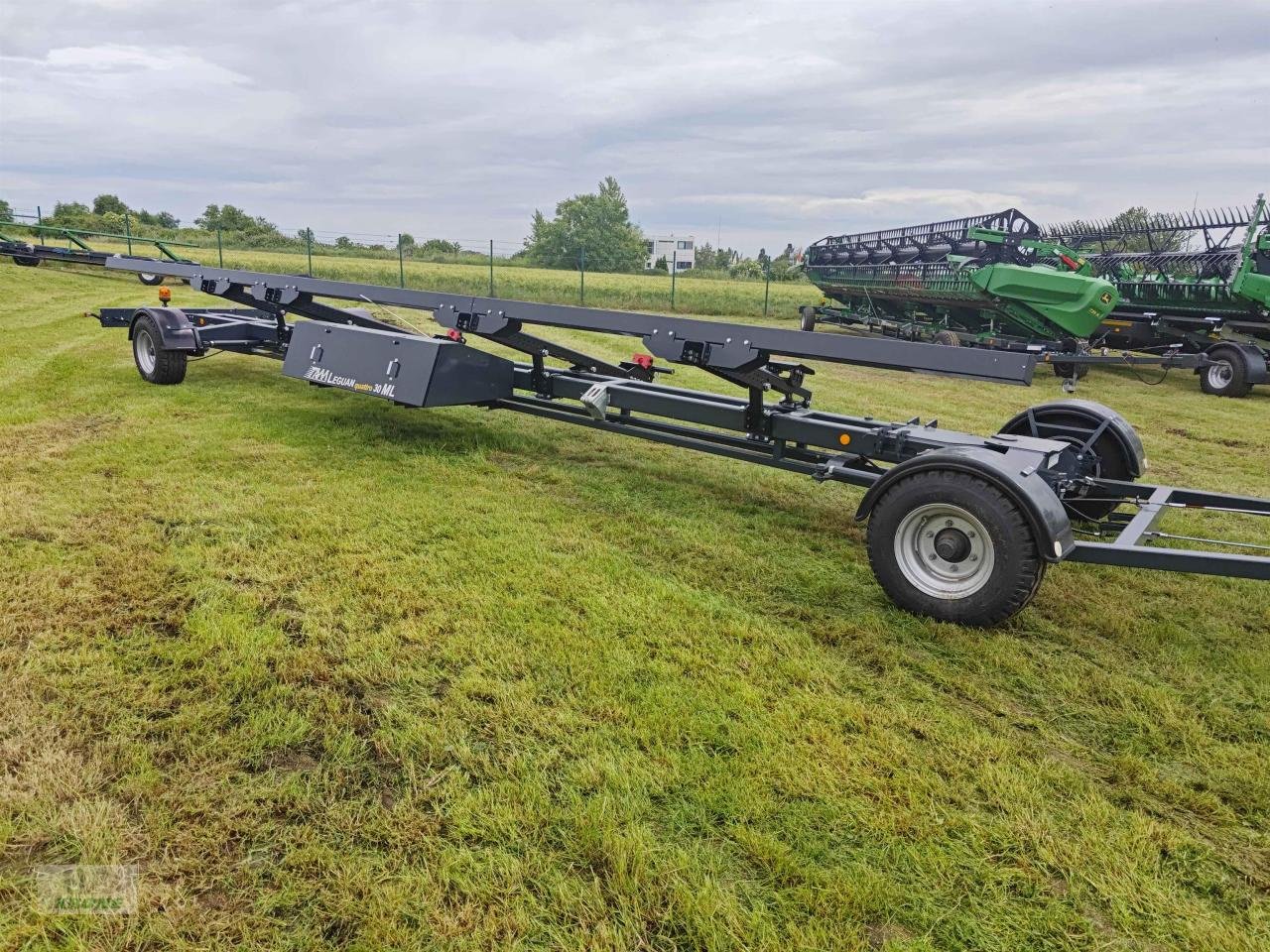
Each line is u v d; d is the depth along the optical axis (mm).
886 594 3713
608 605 3521
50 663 2836
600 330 4984
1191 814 2410
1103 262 14477
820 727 2693
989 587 3342
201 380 8008
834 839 2197
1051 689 3092
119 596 3361
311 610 3346
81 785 2260
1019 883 2080
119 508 4375
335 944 1815
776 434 4715
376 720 2641
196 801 2213
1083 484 4277
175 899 1910
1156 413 9914
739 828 2203
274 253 35750
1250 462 7270
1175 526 5285
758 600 3744
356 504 4660
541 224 64500
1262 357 11297
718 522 4844
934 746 2650
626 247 64562
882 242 18375
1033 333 13508
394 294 6191
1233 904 2057
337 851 2082
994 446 3969
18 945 1781
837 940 1857
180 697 2693
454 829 2162
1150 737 2791
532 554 4062
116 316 8219
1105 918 1997
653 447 6582
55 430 5906
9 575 3496
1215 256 12719
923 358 3799
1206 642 3607
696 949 1837
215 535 4086
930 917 1954
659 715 2707
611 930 1867
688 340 4609
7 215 24906
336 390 7855
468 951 1812
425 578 3707
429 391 5176
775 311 24703
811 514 5098
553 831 2172
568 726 2633
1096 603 3963
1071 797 2436
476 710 2695
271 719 2596
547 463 5938
